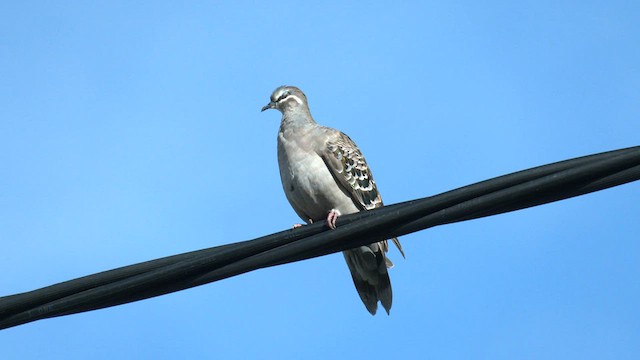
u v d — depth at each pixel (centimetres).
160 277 1120
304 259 1130
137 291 1127
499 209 1064
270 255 1127
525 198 1049
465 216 1075
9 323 1127
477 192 1062
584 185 1030
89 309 1134
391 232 1105
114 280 1127
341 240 1110
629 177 1014
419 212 1084
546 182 1034
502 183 1053
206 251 1131
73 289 1123
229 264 1131
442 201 1073
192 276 1133
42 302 1124
